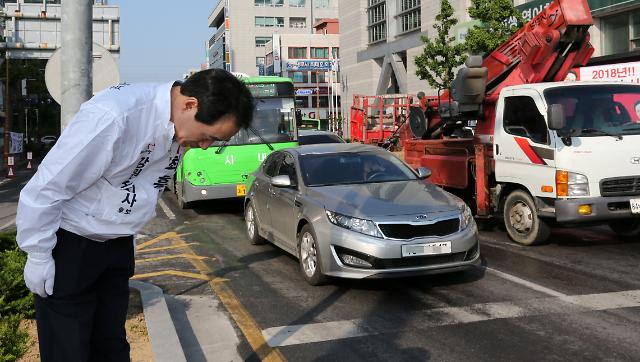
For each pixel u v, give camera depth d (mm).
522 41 10578
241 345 4883
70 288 2299
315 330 5219
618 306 5707
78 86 5395
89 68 5453
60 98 5492
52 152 2133
